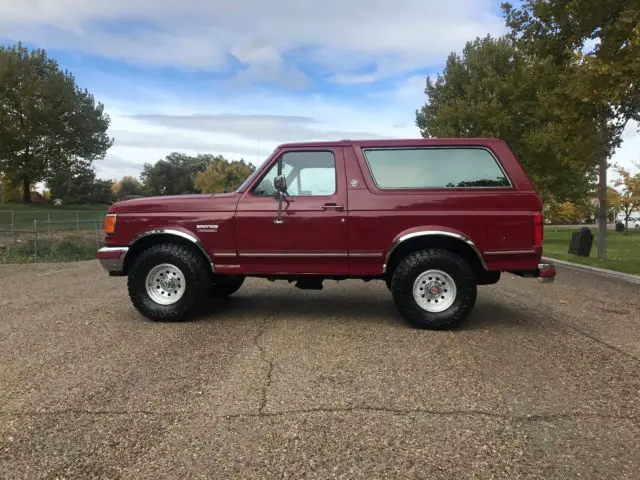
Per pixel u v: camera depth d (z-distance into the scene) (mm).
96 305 7035
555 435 3002
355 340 5023
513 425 3129
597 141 10219
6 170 51062
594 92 8680
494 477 2549
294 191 5746
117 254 5832
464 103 21141
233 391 3664
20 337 5195
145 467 2645
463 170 5512
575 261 13664
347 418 3221
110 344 4906
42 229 27422
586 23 9930
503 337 5172
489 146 5500
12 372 4090
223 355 4527
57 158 55094
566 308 6848
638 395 3615
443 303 5414
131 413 3295
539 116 18891
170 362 4332
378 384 3803
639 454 2785
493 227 5324
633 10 8289
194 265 5746
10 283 9594
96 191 60281
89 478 2545
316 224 5543
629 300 7539
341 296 7746
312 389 3701
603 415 3277
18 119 51594
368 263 5535
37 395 3596
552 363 4320
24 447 2857
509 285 9266
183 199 5793
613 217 67188
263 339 5066
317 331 5395
